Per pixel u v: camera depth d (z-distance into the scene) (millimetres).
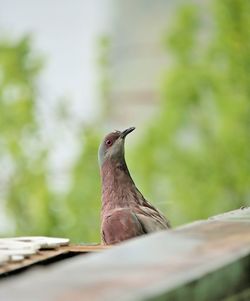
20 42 16672
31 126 16312
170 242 3754
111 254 3461
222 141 15867
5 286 2869
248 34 15852
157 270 3135
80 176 15773
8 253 5039
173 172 16109
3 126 16250
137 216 7352
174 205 15805
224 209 15609
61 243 5645
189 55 16531
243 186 15594
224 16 15945
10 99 16391
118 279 2977
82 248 5605
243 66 15883
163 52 18625
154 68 19297
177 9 16828
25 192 15883
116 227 7316
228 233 4023
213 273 3207
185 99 16297
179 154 16141
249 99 15836
